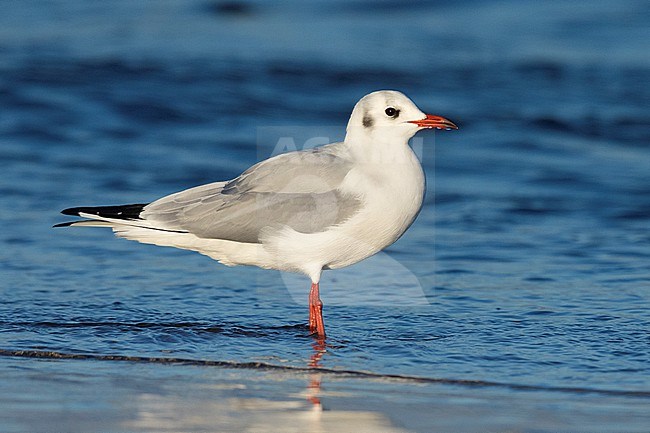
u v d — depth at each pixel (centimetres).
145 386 975
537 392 967
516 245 1530
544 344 1114
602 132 2212
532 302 1270
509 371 1027
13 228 1557
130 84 2433
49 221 1600
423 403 938
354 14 3338
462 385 988
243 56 2764
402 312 1238
